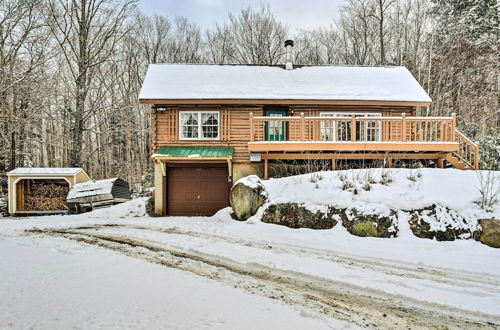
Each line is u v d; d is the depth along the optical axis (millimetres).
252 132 11203
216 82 13570
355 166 12266
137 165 26859
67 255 5828
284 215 8414
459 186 7652
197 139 12859
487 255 5805
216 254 5926
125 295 3807
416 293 4105
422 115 21156
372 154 11469
